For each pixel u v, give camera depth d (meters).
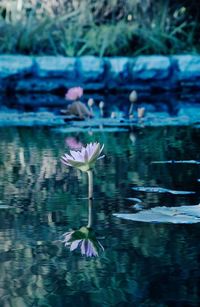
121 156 3.84
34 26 10.12
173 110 6.82
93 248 1.93
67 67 9.05
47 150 4.11
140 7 10.62
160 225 2.20
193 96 8.48
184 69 9.22
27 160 3.69
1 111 6.79
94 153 2.59
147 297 1.52
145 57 9.26
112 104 7.52
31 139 4.75
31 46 9.97
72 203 2.56
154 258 1.82
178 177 3.11
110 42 10.07
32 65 9.01
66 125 5.75
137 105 7.36
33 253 1.88
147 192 2.74
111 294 1.54
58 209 2.45
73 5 10.59
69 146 4.31
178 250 1.89
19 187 2.90
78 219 2.29
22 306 1.47
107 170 3.33
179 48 10.40
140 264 1.77
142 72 9.17
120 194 2.71
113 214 2.36
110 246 1.95
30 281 1.64
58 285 1.61
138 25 10.50
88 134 5.05
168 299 1.50
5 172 3.30
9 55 9.23
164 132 5.13
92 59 9.10
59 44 10.09
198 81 9.25
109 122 5.91
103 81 9.12
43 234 2.09
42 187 2.90
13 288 1.59
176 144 4.40
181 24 10.76
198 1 10.75
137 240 2.01
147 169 3.35
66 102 7.80
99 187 2.87
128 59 9.20
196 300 1.50
